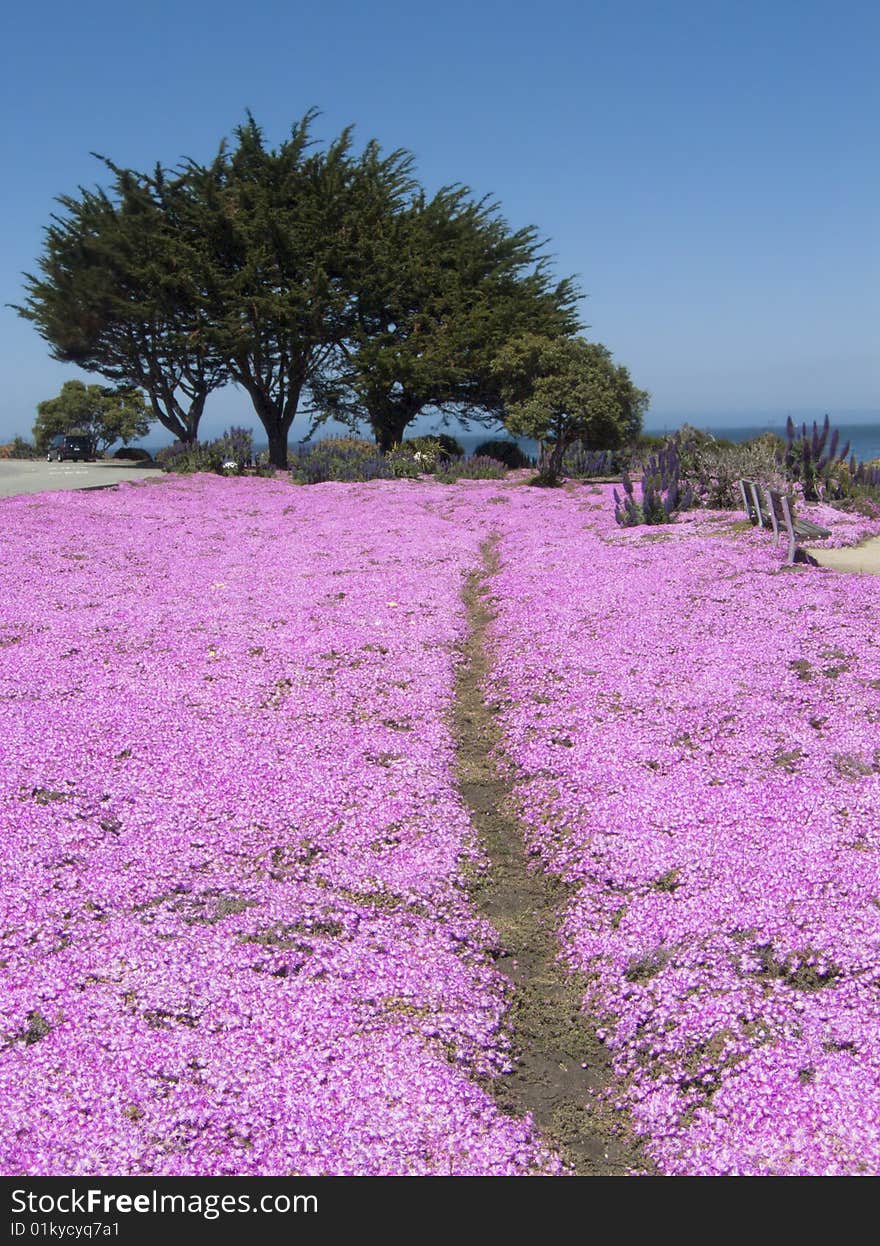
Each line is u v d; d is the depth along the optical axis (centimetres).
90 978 669
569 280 5934
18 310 5300
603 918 806
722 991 679
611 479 4334
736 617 1562
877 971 667
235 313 4834
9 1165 496
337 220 5194
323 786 1019
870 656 1331
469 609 1919
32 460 6569
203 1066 583
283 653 1497
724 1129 566
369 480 4331
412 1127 548
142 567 2219
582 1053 687
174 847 877
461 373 5050
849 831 864
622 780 1014
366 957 730
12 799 929
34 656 1442
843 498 2589
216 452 4759
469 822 1001
